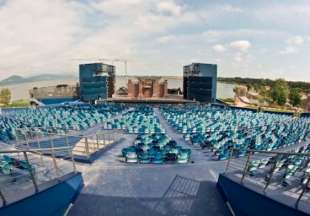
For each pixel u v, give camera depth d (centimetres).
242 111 4362
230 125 2777
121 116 3453
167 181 1084
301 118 3619
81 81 5884
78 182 964
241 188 771
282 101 6600
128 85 6588
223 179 953
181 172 1198
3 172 989
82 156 1345
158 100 5972
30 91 5891
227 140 1800
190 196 944
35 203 642
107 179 1091
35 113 3631
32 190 677
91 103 5841
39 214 655
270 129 2448
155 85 6594
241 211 760
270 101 6825
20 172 989
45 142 1822
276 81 7312
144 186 1025
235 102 6575
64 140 1923
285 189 810
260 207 654
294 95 6650
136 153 1323
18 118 3045
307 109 5959
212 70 5797
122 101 6012
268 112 4588
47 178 955
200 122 2878
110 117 3362
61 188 795
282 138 1919
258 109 4691
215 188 1018
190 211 836
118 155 1472
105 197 923
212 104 5653
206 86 5678
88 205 864
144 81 6588
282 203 572
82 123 2705
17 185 839
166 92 6662
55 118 3041
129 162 1327
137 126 2481
